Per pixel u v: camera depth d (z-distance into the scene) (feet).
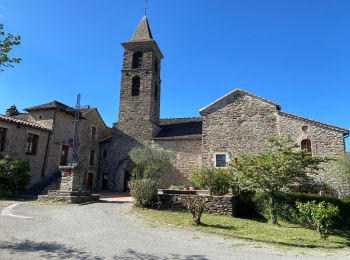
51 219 32.65
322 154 63.31
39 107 75.72
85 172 83.51
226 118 73.26
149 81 91.20
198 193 50.29
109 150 90.27
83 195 49.96
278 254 24.30
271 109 70.33
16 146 64.18
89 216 35.73
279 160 41.70
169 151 77.71
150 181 47.60
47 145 72.02
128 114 89.66
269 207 45.11
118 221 33.65
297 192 53.62
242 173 44.75
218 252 23.63
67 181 48.85
